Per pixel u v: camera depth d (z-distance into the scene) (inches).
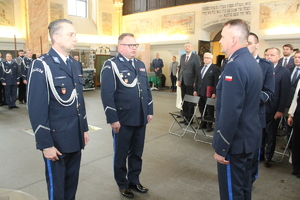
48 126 72.6
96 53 542.9
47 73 72.3
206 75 209.9
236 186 74.0
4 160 146.3
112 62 100.2
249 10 405.4
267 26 390.9
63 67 76.0
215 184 121.3
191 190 115.3
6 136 192.2
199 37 473.1
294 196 110.7
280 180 126.0
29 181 121.2
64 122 76.2
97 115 269.1
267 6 387.2
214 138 75.6
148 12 550.3
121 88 100.7
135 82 102.3
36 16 439.5
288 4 368.2
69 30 75.7
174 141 185.6
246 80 67.9
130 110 101.1
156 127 223.9
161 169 137.5
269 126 137.0
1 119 247.4
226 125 68.1
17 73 304.7
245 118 71.3
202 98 216.7
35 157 151.5
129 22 593.0
